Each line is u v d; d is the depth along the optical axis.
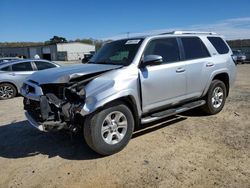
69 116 4.38
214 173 3.94
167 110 5.56
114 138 4.70
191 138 5.29
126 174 4.03
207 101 6.58
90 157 4.66
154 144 5.05
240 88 11.24
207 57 6.41
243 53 37.66
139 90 4.91
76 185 3.82
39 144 5.37
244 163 4.20
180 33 6.07
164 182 3.76
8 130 6.38
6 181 4.04
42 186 3.84
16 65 11.26
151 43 5.36
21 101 10.24
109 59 5.51
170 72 5.43
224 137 5.28
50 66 11.80
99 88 4.38
